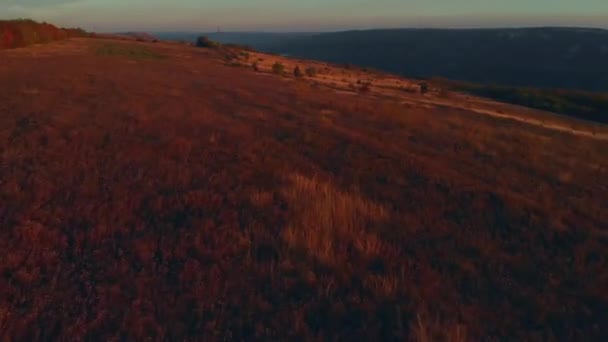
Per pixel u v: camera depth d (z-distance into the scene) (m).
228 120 13.95
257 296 4.94
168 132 11.81
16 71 23.38
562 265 6.00
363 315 4.72
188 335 4.32
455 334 4.27
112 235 6.18
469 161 11.38
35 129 11.33
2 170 8.34
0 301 4.60
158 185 8.16
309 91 25.31
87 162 9.13
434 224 7.14
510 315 4.81
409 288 5.15
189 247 5.96
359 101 22.08
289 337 4.35
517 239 6.82
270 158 10.12
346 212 7.04
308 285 5.17
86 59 34.06
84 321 4.41
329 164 10.12
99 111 14.09
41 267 5.36
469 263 5.88
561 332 4.59
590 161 13.05
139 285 5.00
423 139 13.62
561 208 8.30
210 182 8.37
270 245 6.05
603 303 5.12
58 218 6.47
